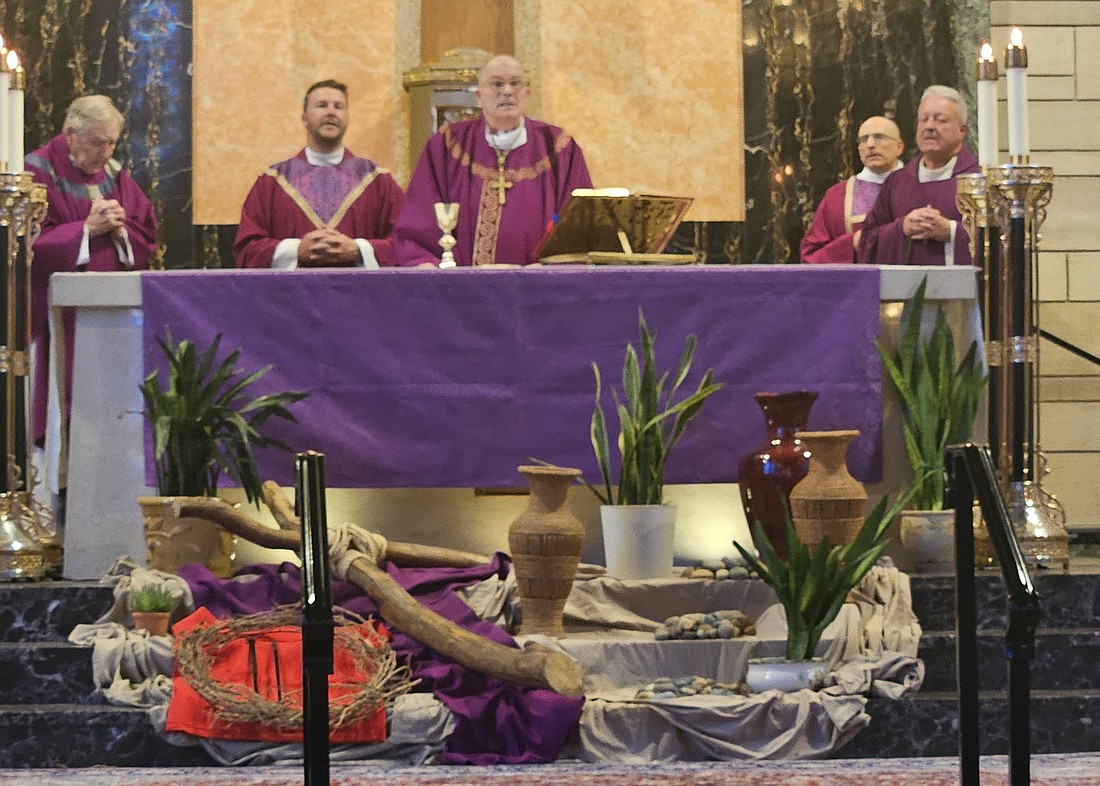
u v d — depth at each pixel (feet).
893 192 52.26
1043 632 36.58
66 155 49.16
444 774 28.91
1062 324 59.88
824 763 29.45
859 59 61.26
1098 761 29.43
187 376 38.60
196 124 60.64
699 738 32.78
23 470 40.93
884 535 41.42
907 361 41.09
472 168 49.21
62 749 32.86
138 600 35.76
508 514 41.60
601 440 38.88
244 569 38.55
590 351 40.88
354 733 32.68
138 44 60.49
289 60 61.00
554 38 61.57
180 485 38.70
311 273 40.73
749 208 61.46
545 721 32.50
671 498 41.52
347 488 41.14
